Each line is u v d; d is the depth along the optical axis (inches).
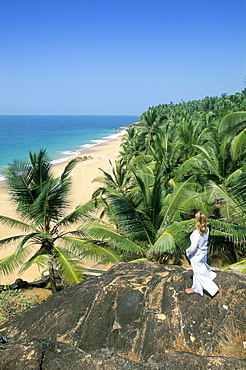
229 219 414.0
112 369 141.6
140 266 253.8
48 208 454.6
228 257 496.1
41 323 209.5
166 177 775.1
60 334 195.9
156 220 444.1
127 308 201.2
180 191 457.7
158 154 895.1
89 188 1296.8
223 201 440.5
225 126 478.9
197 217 201.5
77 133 5492.1
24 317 224.4
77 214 461.1
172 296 203.6
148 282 222.5
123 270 252.4
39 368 141.6
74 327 198.5
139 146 1679.4
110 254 436.5
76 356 150.9
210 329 179.3
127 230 434.6
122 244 417.7
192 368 143.5
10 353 148.6
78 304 213.8
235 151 518.3
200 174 653.9
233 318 183.5
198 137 884.6
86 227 438.0
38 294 491.2
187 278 219.5
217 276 215.8
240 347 169.3
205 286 198.1
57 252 435.2
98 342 186.9
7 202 1069.1
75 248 446.3
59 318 206.2
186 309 191.9
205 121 1585.9
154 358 156.2
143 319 193.5
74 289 236.7
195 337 176.9
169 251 399.2
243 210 398.9
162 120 2176.4
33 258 431.5
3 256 685.3
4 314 371.6
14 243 756.0
